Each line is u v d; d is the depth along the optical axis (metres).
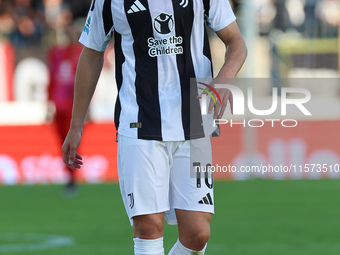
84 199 37.31
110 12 15.18
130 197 15.15
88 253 23.81
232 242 25.73
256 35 46.31
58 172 45.81
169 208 15.55
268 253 23.75
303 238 26.58
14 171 45.81
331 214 32.31
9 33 47.00
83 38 15.84
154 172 15.02
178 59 15.09
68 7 49.59
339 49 46.53
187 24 15.05
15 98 46.06
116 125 15.57
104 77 45.53
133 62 15.19
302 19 47.12
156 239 15.18
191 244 15.46
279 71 45.78
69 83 37.06
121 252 23.95
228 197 37.91
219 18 15.32
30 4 49.03
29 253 23.91
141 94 15.15
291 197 37.81
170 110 15.10
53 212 33.16
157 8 14.88
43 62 46.38
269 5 46.72
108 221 30.55
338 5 47.19
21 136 45.78
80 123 16.25
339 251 24.12
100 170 45.44
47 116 38.59
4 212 33.34
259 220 30.66
